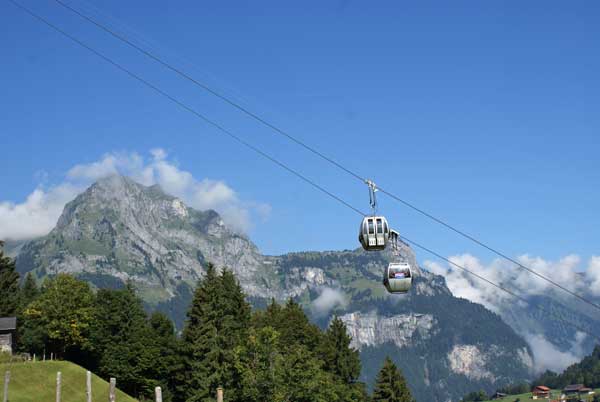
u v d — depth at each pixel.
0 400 104.56
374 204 63.88
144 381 144.88
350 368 158.38
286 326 157.62
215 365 127.50
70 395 116.38
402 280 62.41
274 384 115.19
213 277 148.50
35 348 148.38
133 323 160.62
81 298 150.12
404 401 156.50
